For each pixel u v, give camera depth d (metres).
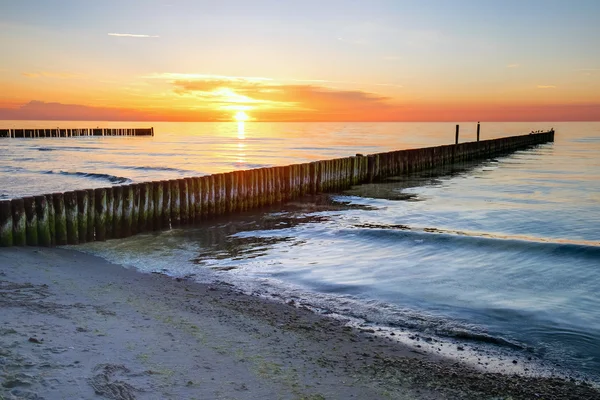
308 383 4.96
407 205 20.27
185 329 6.14
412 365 5.85
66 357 4.56
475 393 5.23
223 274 9.88
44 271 8.30
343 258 11.42
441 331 7.14
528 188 25.89
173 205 14.69
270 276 9.87
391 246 12.50
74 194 11.60
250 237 13.73
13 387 3.82
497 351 6.49
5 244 10.09
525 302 8.53
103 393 3.96
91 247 11.56
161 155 53.78
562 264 10.84
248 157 51.72
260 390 4.61
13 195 22.94
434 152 36.19
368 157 28.30
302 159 49.19
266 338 6.25
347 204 20.48
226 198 17.00
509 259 11.20
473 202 21.19
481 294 8.94
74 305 6.47
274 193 19.81
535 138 67.38
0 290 6.76
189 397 4.20
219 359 5.26
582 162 42.12
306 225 15.67
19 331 5.08
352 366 5.64
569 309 8.21
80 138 91.25
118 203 12.80
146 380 4.38
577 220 17.38
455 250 12.00
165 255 11.27
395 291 9.05
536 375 5.80
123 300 7.17
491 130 150.88
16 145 68.69
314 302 8.28
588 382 5.66
